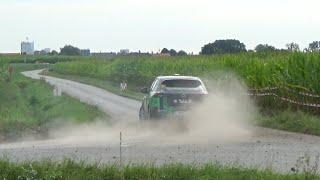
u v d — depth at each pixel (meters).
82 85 89.19
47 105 49.06
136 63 89.00
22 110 44.78
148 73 81.38
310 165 17.58
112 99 56.47
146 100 30.08
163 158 19.12
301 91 36.41
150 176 14.49
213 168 15.05
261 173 14.75
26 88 84.12
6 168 14.81
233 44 104.06
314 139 24.95
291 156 19.69
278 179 14.25
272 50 61.06
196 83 28.95
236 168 15.23
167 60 81.62
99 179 14.38
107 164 16.14
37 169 14.74
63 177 14.32
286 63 39.25
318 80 35.66
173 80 28.80
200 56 78.25
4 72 90.31
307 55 37.28
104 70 110.94
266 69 41.72
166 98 28.08
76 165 15.15
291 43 46.81
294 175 14.62
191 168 15.03
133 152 20.77
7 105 48.53
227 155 19.92
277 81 38.84
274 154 20.19
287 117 31.25
